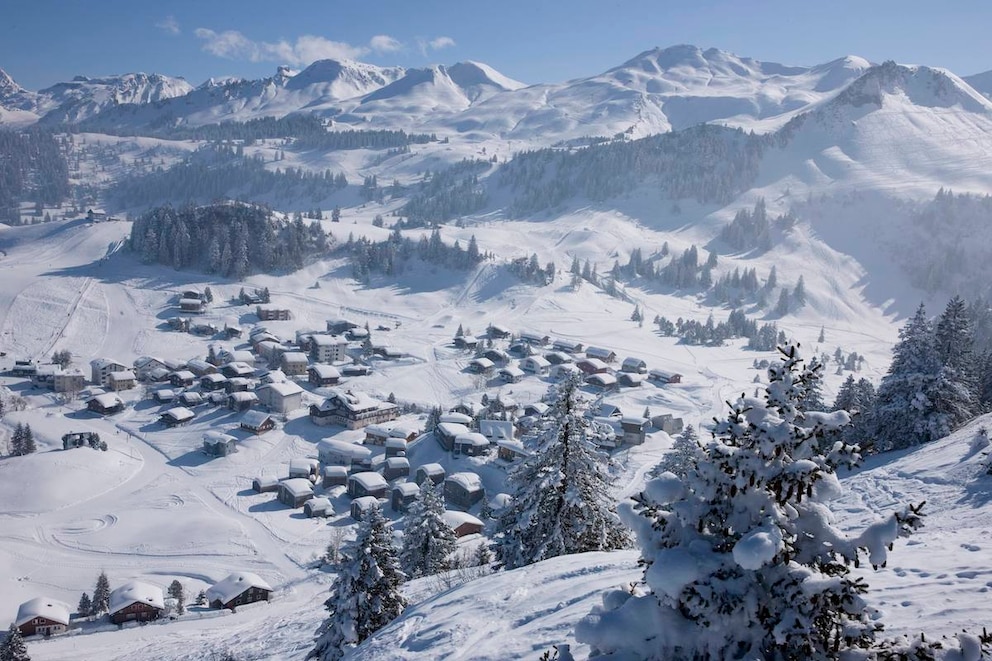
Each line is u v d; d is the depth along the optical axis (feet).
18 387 395.14
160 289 595.06
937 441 125.29
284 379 392.06
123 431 341.00
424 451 311.47
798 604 22.40
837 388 449.06
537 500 79.15
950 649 23.24
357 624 73.67
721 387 425.69
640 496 26.22
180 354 474.90
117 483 280.72
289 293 617.62
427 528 122.21
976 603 34.01
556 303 616.39
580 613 43.19
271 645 96.43
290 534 240.53
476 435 306.14
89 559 220.43
